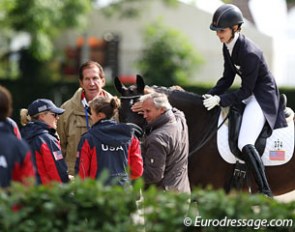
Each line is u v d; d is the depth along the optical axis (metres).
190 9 62.09
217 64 61.66
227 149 15.14
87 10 54.94
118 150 12.84
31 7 51.69
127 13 63.47
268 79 15.13
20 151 10.84
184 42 55.91
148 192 10.43
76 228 10.19
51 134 13.55
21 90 49.16
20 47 61.41
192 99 15.33
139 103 13.96
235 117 15.23
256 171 14.72
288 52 56.25
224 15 14.71
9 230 10.06
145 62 55.84
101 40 64.12
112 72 63.12
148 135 13.73
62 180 13.31
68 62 64.12
